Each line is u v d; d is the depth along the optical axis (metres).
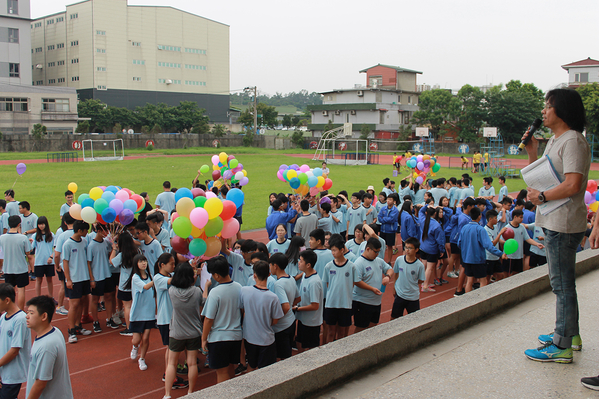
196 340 5.19
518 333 4.34
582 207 3.52
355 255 7.42
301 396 3.27
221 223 5.57
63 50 73.81
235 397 2.95
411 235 9.52
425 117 59.25
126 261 6.78
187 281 5.09
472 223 8.02
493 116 54.88
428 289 9.23
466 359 3.84
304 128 98.31
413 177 14.04
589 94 40.91
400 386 3.45
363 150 59.62
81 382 5.70
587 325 4.44
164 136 58.06
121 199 7.95
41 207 17.80
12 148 47.59
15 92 54.50
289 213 9.51
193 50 80.44
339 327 6.33
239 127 86.44
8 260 7.91
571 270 3.59
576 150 3.32
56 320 7.91
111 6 71.56
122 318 7.91
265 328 4.91
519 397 3.21
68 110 58.62
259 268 4.91
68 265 6.93
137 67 75.19
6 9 57.38
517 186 28.25
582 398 3.16
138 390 5.53
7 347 4.62
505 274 8.95
